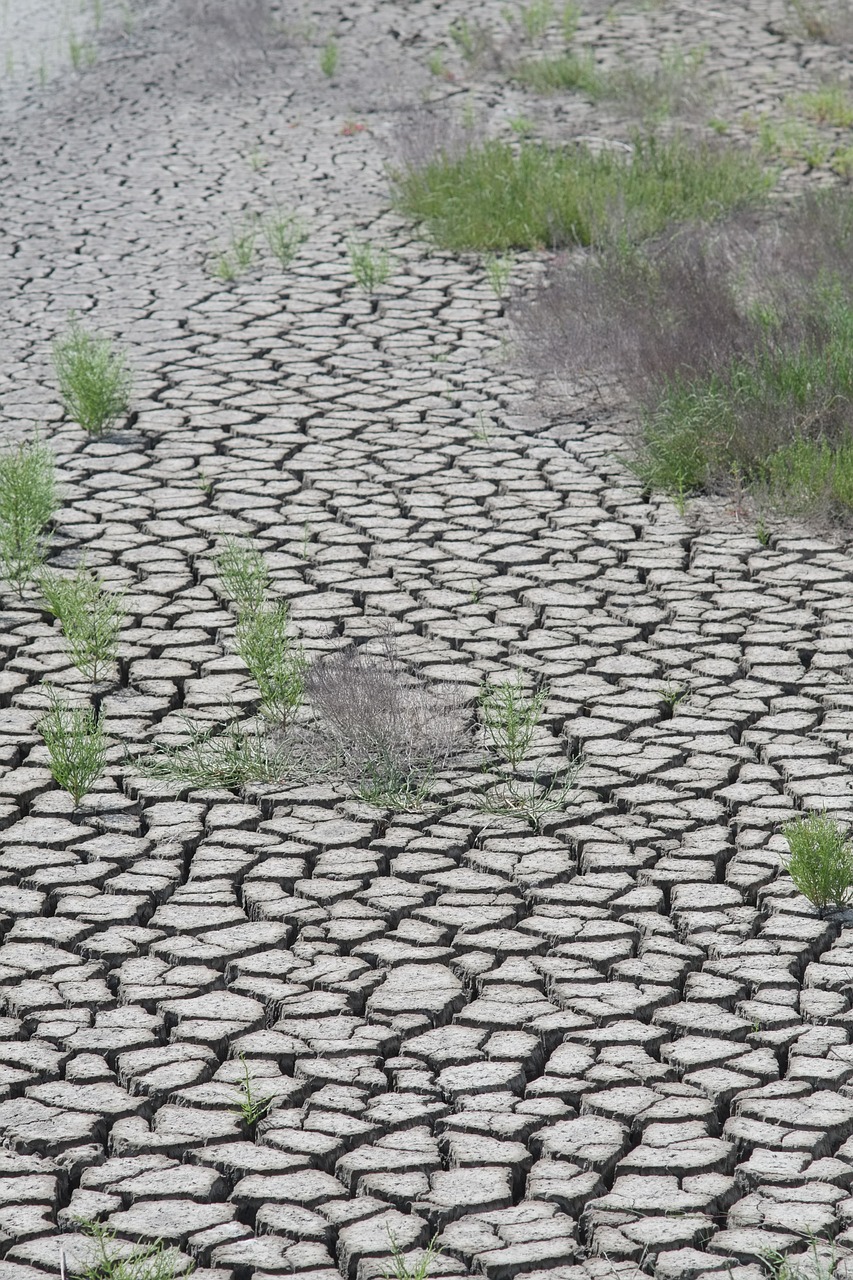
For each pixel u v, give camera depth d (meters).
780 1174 6.40
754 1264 5.98
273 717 10.11
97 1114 6.77
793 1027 7.33
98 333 18.11
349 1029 7.33
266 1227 6.18
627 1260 6.02
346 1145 6.61
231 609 11.70
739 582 12.19
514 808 9.19
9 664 10.83
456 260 21.17
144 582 12.14
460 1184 6.38
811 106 28.06
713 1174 6.45
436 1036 7.30
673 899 8.32
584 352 16.67
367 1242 6.07
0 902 8.27
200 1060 7.11
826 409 14.53
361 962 7.80
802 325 16.47
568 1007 7.48
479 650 11.08
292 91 31.03
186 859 8.77
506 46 33.81
